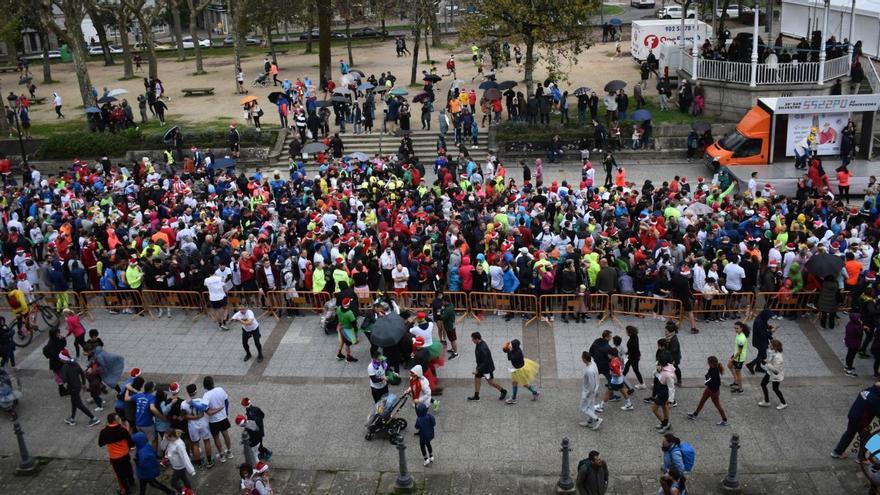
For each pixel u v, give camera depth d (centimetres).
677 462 1405
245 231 2541
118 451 1566
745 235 2306
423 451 1620
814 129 3316
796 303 2133
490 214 2592
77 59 4522
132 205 2869
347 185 2950
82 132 4106
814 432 1678
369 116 3988
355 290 2211
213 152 3900
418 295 2270
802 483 1531
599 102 4312
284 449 1712
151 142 3947
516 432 1725
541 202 2692
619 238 2370
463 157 3419
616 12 8081
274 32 8931
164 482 1636
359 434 1756
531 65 3944
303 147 3641
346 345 2045
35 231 2745
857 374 1880
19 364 2138
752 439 1662
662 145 3772
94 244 2431
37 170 3653
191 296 2341
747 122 3362
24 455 1688
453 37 6781
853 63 3894
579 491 1384
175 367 2067
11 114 4228
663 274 2131
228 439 1681
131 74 5925
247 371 2036
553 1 3700
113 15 6147
